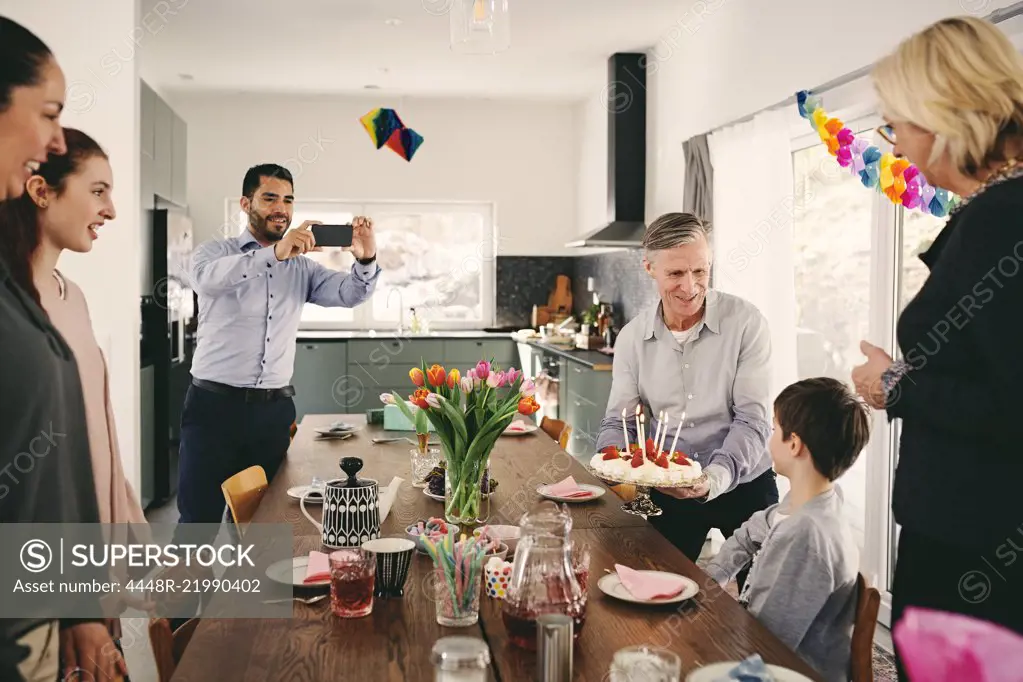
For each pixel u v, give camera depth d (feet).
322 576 5.83
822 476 6.34
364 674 4.62
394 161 24.12
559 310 25.11
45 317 6.23
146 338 17.22
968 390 5.01
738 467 8.42
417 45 18.15
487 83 21.75
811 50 12.10
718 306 9.09
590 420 17.78
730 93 14.71
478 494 7.54
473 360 23.73
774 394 12.98
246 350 11.78
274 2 15.38
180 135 19.75
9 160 5.95
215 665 4.72
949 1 9.25
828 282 13.14
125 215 12.08
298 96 23.31
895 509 5.51
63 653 6.07
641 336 9.44
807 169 13.69
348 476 6.81
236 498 8.23
